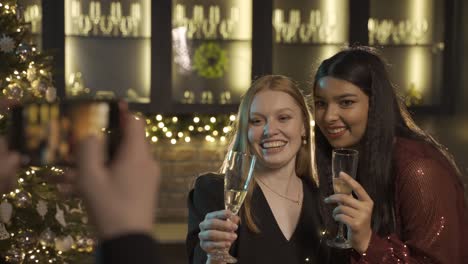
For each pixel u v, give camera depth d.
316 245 1.99
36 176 3.05
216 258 1.79
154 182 0.61
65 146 0.65
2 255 3.06
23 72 3.20
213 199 2.03
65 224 3.09
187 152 5.36
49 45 5.11
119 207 0.59
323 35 5.41
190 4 5.31
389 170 2.04
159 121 5.34
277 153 2.01
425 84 5.54
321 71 2.15
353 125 2.11
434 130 5.60
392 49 5.50
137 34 5.28
